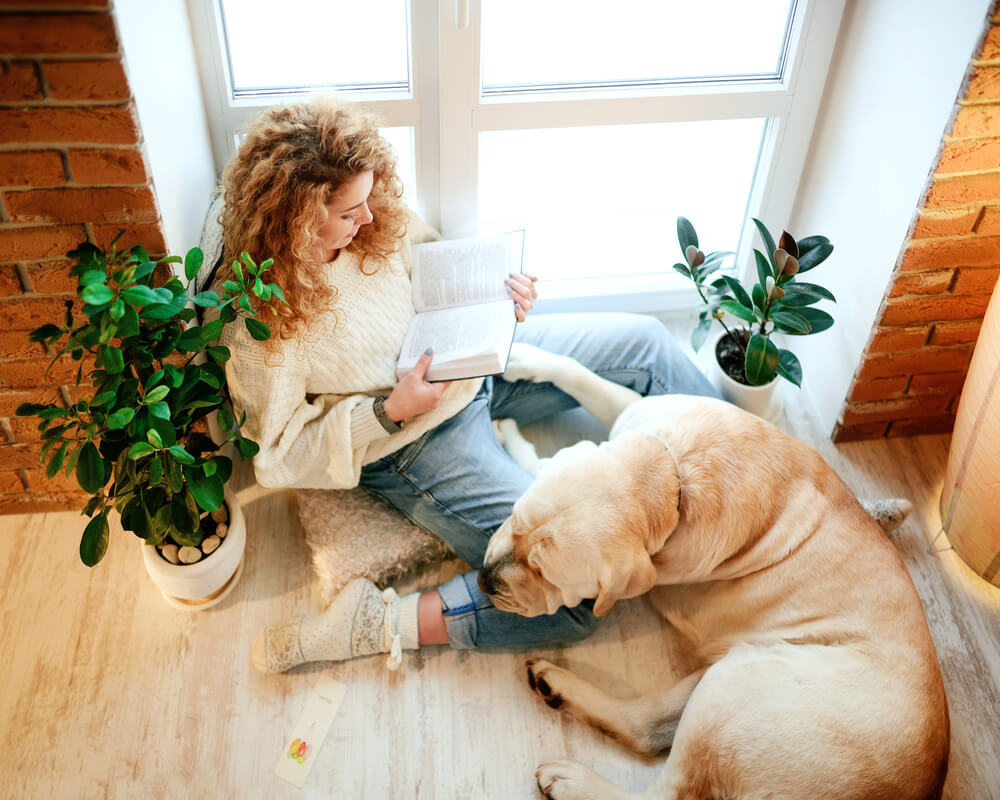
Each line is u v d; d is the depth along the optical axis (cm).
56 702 156
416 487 166
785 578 146
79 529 179
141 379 136
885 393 193
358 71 178
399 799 148
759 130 201
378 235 154
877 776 127
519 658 166
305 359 148
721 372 191
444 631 160
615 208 211
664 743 152
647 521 143
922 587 178
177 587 158
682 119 188
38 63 117
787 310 175
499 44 176
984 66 140
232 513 164
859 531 148
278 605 170
